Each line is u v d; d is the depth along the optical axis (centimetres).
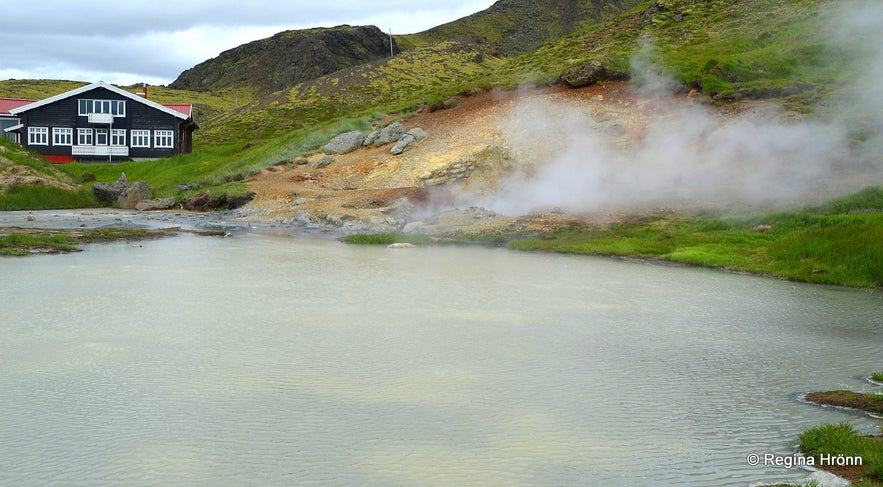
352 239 2547
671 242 2309
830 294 1658
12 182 3703
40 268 1841
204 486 670
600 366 1052
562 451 759
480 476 700
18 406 858
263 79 14712
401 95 8531
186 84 15500
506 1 17388
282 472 701
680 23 5112
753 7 4978
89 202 3831
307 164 3969
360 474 699
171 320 1287
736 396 930
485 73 5509
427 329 1253
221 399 889
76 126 5444
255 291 1584
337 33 15312
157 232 2700
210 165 4522
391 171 3603
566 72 4112
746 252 2147
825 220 2256
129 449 746
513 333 1237
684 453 757
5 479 678
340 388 934
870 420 850
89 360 1039
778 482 690
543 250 2355
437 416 845
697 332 1268
